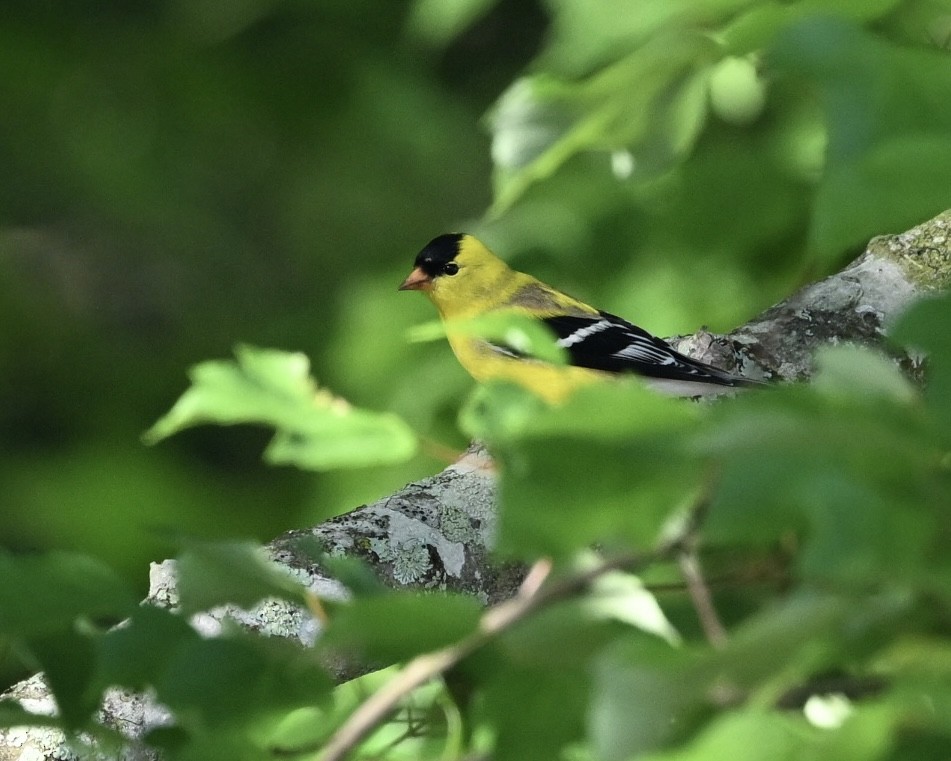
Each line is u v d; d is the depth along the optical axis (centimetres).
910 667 259
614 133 484
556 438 262
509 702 330
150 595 537
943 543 242
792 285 945
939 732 240
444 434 1059
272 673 326
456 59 1400
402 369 1084
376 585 351
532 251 1043
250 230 1403
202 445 1325
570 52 895
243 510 1245
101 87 1388
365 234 1355
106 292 1436
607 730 239
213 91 1370
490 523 571
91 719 358
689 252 969
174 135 1386
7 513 1231
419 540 562
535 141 483
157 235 1438
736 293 959
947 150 264
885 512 239
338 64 1367
